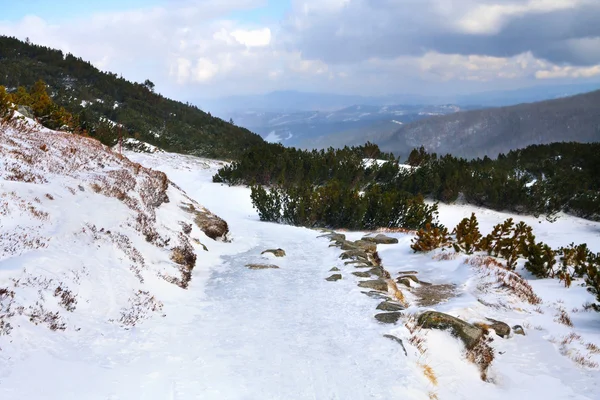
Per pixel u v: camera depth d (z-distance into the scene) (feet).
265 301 28.84
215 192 92.38
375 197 72.90
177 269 33.45
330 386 17.60
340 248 45.24
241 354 20.08
